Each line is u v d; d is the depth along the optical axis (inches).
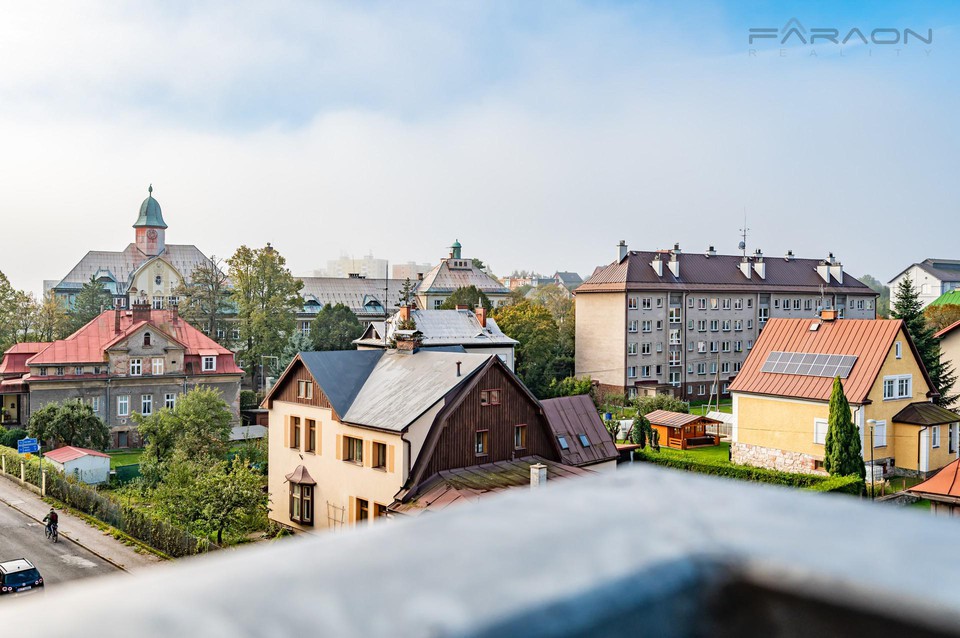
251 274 3016.7
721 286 3228.3
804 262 3597.4
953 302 3171.8
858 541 38.6
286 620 27.6
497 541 39.0
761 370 1775.3
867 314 3639.3
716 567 36.8
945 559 36.2
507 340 2645.2
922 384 1717.5
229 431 1991.9
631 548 38.1
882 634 32.1
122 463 2070.6
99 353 2314.2
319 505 1358.3
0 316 3122.5
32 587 1045.8
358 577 32.9
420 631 27.7
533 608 31.1
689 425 2149.4
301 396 1405.0
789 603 35.0
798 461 1667.1
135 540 1360.7
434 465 1202.0
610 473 56.1
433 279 4608.8
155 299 4805.6
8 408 2402.8
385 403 1284.4
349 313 3270.2
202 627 26.4
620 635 33.0
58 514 1545.3
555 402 1514.5
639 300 3036.4
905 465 1638.8
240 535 1352.1
